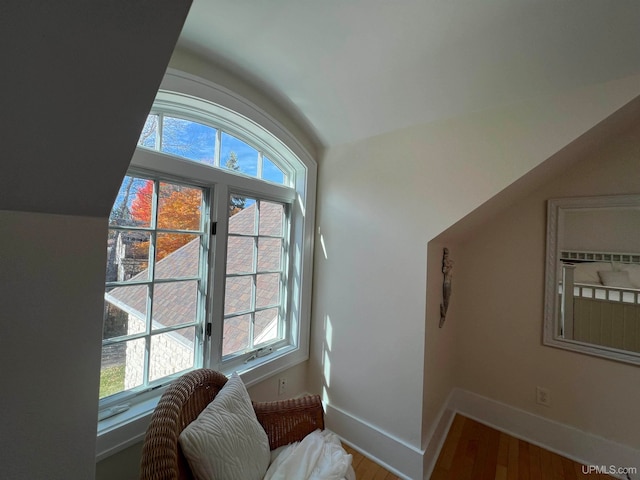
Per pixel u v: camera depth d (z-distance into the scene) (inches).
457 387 88.9
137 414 47.7
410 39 46.1
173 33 20.2
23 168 21.0
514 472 64.9
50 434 24.3
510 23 41.6
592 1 37.0
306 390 82.8
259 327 73.1
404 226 65.1
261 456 42.6
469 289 87.9
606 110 45.7
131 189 49.5
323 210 81.1
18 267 22.3
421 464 60.2
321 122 73.0
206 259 60.2
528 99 51.9
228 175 62.7
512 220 81.1
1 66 17.1
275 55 53.1
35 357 23.4
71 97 20.1
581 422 70.2
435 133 61.6
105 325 47.1
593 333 69.3
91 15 17.5
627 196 65.1
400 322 64.7
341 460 43.7
